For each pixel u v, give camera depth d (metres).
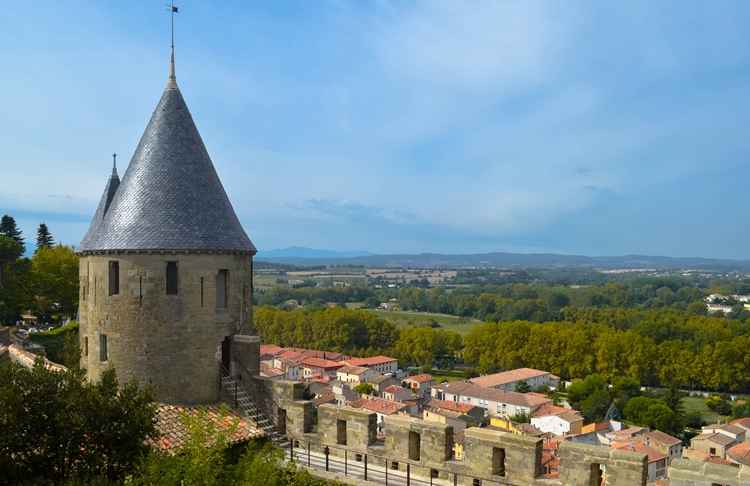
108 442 19.09
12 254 99.19
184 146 28.98
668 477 18.28
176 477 17.86
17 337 59.56
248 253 29.23
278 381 27.12
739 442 115.00
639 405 148.12
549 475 21.00
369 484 21.77
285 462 23.28
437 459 22.28
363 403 134.62
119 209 27.77
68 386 19.39
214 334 27.75
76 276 98.75
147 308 26.62
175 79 30.23
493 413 160.88
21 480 17.94
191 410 26.17
